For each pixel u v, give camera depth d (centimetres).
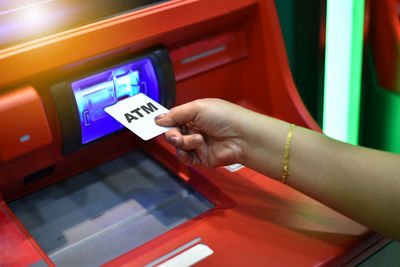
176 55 127
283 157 100
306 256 90
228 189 111
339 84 177
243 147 105
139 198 115
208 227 99
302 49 176
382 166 92
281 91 135
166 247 94
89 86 110
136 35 108
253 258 90
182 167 121
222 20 126
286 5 162
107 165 128
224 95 143
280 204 105
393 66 178
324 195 97
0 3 95
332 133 188
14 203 115
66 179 122
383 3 173
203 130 108
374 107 193
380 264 105
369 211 92
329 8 158
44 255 91
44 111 98
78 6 104
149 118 108
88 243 102
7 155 97
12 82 94
